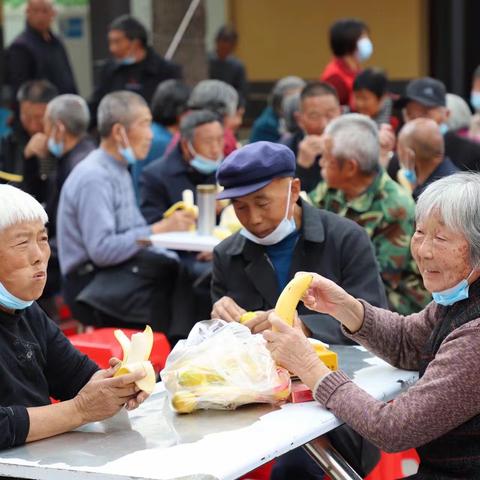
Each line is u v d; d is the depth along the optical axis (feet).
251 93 79.71
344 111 47.93
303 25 78.64
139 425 17.17
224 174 21.97
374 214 28.73
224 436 16.25
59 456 15.81
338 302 19.61
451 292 17.24
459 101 46.42
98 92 52.70
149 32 66.69
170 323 34.30
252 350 17.76
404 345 19.70
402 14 76.02
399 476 25.73
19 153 42.27
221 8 80.07
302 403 17.93
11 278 17.19
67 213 34.37
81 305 34.32
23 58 55.72
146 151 34.63
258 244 22.93
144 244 32.71
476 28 76.95
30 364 18.16
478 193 16.93
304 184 37.35
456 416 16.60
